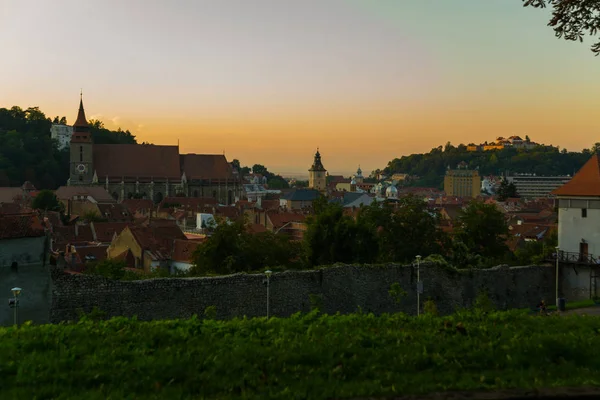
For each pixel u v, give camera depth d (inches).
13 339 816.9
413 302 1849.2
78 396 602.9
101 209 6402.6
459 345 797.2
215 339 839.1
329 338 823.7
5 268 1338.6
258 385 639.1
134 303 1387.8
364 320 986.1
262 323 948.0
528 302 2108.8
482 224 2864.2
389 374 668.7
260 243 2363.4
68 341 819.4
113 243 3344.0
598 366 728.3
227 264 2171.5
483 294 1782.7
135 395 608.4
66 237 3983.8
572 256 2197.3
